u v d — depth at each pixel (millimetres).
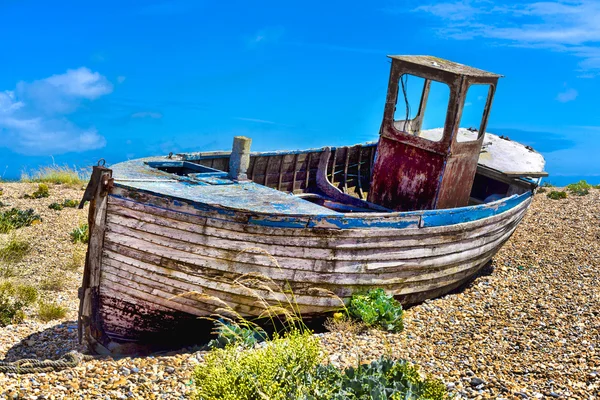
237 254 7184
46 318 8648
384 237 7855
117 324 7609
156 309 7469
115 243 7203
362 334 7684
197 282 7258
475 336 7637
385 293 8281
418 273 8516
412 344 7434
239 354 5824
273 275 7387
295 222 7242
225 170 10344
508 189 11852
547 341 7367
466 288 9836
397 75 9734
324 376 5500
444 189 9625
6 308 8609
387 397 5293
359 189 12555
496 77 9625
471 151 9852
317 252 7488
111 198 7086
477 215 9023
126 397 5855
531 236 12742
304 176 11320
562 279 9969
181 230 7070
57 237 11961
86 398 5812
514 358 6914
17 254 10906
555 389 6082
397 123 10375
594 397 5879
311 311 7863
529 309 8594
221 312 7523
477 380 6293
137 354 7812
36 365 6508
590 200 15891
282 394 5137
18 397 5777
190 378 6250
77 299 9430
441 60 10117
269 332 8039
